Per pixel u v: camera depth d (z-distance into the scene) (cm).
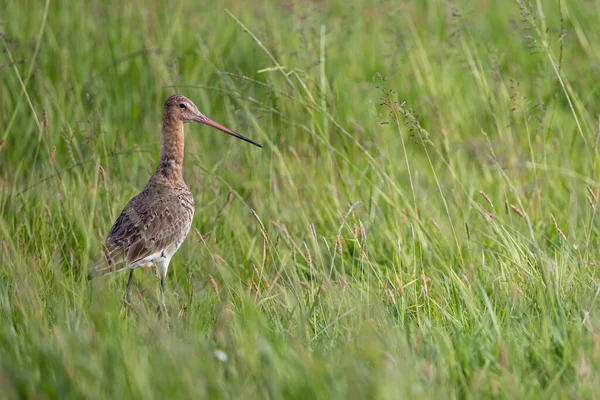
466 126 1463
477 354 798
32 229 1184
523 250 1049
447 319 912
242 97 1336
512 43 1733
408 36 1653
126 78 1526
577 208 1208
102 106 1482
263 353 753
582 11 1788
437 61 1625
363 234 1038
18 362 781
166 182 1160
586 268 1001
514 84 1418
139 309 904
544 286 933
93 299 930
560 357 789
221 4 1717
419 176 1366
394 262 1111
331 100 1367
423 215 1225
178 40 1612
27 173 1373
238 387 718
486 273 1045
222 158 1378
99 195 1256
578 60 1602
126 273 1173
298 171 1340
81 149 1366
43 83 1435
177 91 1500
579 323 834
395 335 809
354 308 873
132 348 768
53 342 789
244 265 1169
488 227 1152
